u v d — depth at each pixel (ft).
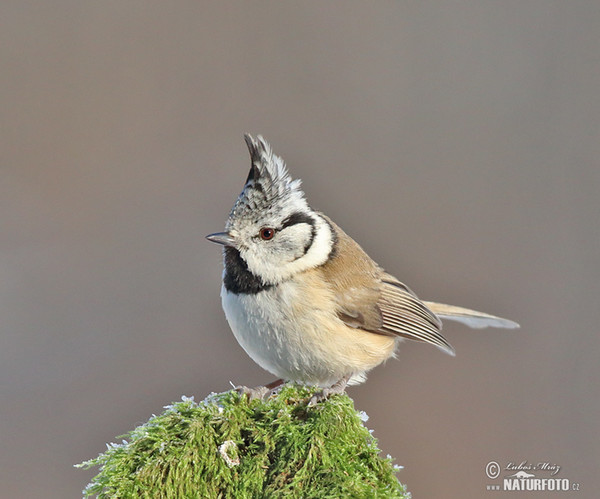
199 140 51.01
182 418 18.84
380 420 38.55
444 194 48.98
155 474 17.97
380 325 25.94
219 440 18.51
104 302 43.47
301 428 18.58
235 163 49.93
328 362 24.11
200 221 47.24
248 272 23.57
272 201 23.57
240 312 23.77
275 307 23.34
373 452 18.56
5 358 40.32
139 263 45.19
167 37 55.88
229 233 23.57
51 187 48.26
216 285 44.21
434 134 51.96
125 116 51.83
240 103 52.80
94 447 36.86
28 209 47.19
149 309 43.01
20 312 42.27
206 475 18.22
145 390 39.17
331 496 17.39
